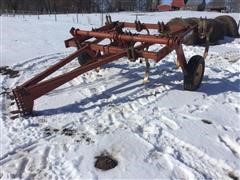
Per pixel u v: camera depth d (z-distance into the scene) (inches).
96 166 172.2
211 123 222.1
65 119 225.1
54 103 251.8
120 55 258.2
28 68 359.3
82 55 320.5
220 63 400.2
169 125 216.8
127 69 338.0
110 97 265.0
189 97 267.1
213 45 546.6
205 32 293.6
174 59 388.2
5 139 197.9
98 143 193.5
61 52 452.1
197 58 275.1
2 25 826.8
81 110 240.2
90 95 268.4
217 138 201.2
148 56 248.1
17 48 484.1
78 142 195.0
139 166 171.8
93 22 1031.6
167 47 253.0
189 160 178.1
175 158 178.7
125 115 231.8
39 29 754.8
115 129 210.2
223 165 174.1
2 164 174.7
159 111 238.7
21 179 163.0
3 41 548.7
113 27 335.6
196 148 188.2
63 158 179.5
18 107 225.6
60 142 195.2
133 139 197.8
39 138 199.8
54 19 1148.5
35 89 227.1
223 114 238.2
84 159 178.2
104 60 252.5
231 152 186.4
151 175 164.7
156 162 175.6
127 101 256.8
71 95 268.2
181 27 304.5
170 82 301.1
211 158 179.2
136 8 2630.4
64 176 164.7
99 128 212.1
